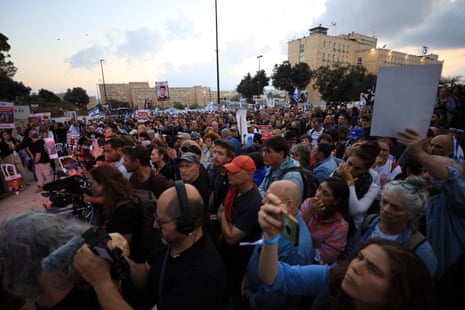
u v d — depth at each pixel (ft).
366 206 8.14
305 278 4.58
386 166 10.87
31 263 3.65
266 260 4.11
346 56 230.68
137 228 7.07
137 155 10.30
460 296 3.70
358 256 3.57
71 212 9.63
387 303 3.21
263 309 5.44
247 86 194.08
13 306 4.28
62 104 160.04
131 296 5.65
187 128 44.86
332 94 119.03
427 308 3.15
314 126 23.80
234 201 7.36
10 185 23.76
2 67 107.96
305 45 220.43
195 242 4.62
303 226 5.88
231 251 7.34
